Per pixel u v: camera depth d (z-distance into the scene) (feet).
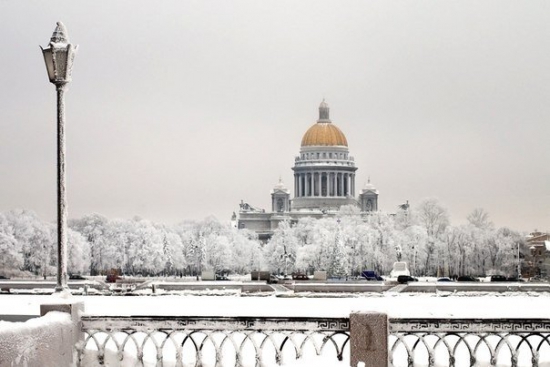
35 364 68.08
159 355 75.15
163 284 322.75
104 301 213.05
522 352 94.27
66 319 74.08
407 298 237.25
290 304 199.11
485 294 277.03
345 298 238.07
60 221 81.76
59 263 81.05
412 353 72.02
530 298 240.53
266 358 87.51
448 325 71.26
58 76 82.84
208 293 272.51
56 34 84.38
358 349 69.87
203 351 92.94
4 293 261.65
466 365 87.35
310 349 92.38
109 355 76.64
